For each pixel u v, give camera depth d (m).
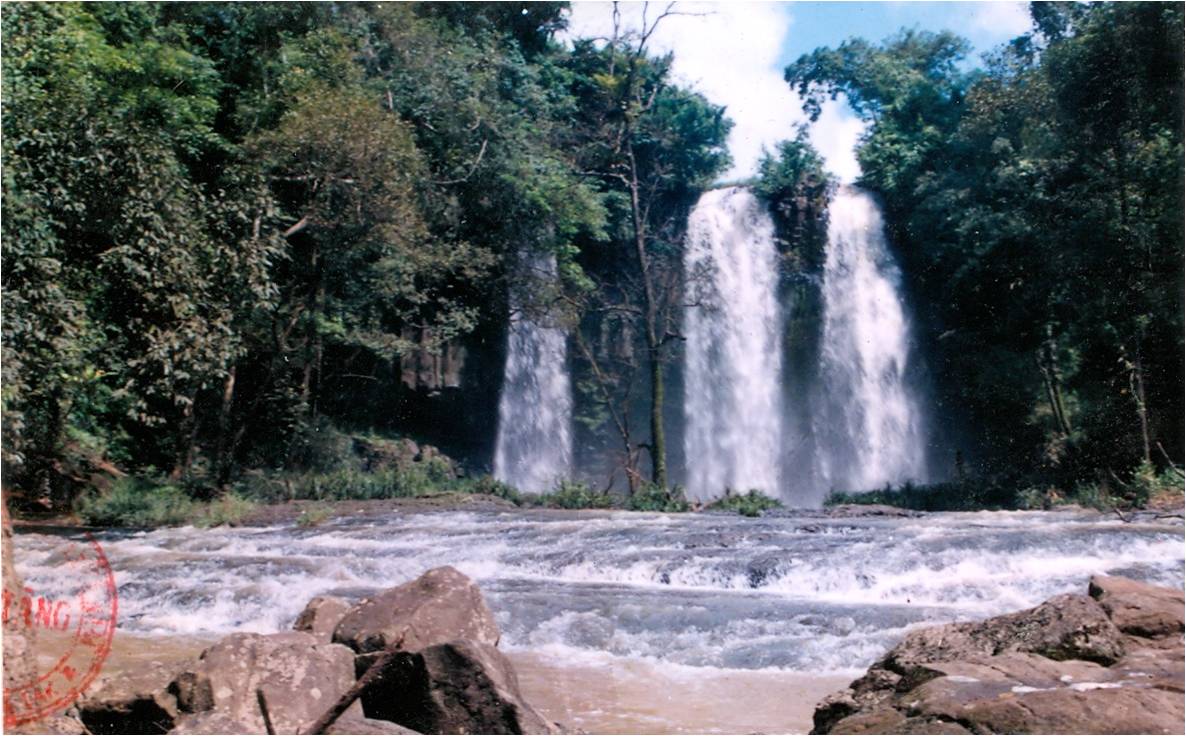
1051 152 29.03
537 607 10.98
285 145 24.42
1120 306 26.48
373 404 31.86
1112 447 27.33
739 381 37.03
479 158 30.78
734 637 10.02
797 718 7.40
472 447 34.22
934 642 6.04
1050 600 6.02
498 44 34.41
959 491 27.23
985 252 31.06
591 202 32.94
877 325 36.50
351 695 5.48
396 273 28.69
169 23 28.03
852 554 12.91
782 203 37.97
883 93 39.22
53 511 20.77
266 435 28.23
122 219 18.89
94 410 22.69
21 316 16.39
